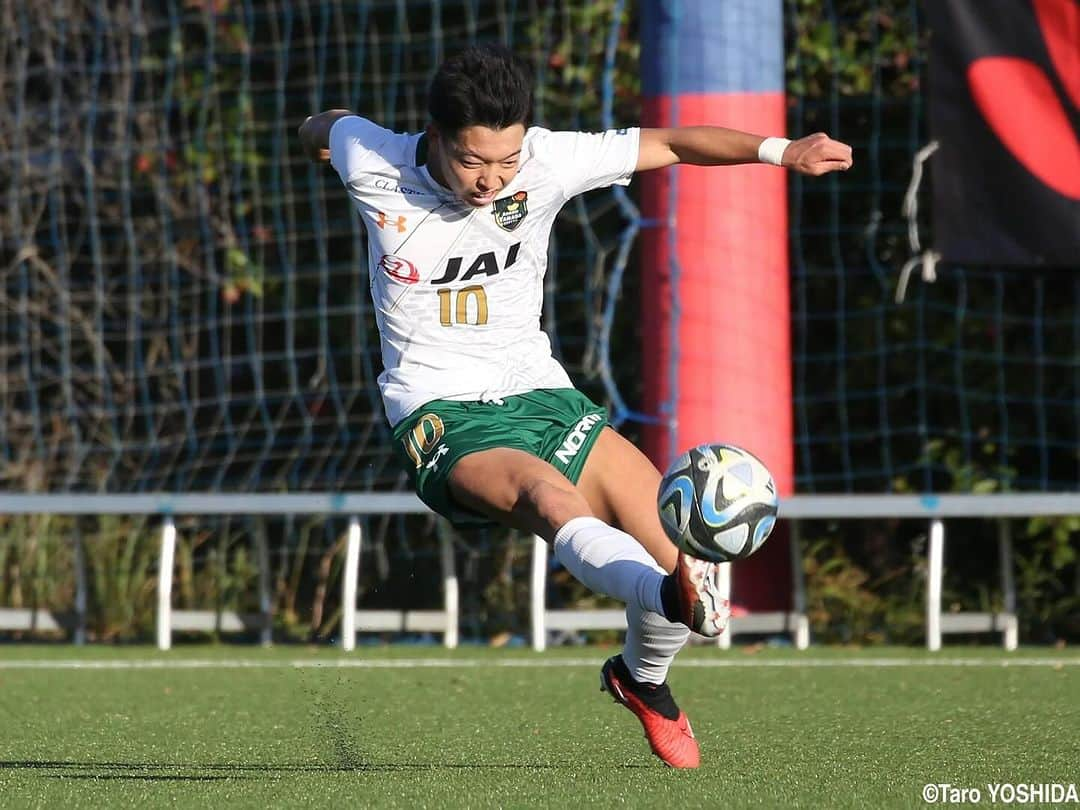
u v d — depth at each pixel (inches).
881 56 1363.2
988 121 1148.5
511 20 1414.9
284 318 1471.5
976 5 1149.1
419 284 589.3
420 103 1448.1
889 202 1373.0
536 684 916.0
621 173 583.2
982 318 1336.1
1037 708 786.8
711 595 453.1
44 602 1358.3
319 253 1459.2
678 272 1184.2
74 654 1156.5
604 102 1299.2
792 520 1184.8
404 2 1448.1
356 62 1464.1
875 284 1370.6
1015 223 1145.4
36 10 1514.5
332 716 776.3
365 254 1449.3
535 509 521.3
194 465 1470.2
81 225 1518.2
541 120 1390.3
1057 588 1296.8
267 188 1470.2
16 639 1350.9
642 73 1204.5
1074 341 1322.6
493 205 579.2
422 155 583.8
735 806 495.8
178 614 1253.7
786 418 1202.6
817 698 837.8
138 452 1494.8
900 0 1363.2
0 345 1519.4
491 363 593.6
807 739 679.7
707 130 581.3
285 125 1469.0
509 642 1272.1
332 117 618.5
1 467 1485.0
